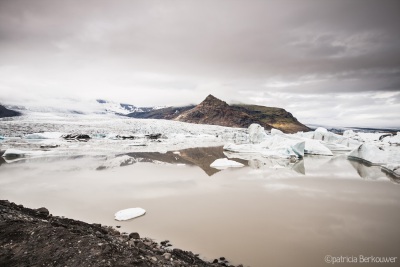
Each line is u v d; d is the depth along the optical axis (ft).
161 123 400.26
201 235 29.27
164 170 72.74
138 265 18.15
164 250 24.16
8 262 18.01
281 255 24.94
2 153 108.17
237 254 24.95
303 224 33.17
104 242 20.29
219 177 63.62
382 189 52.39
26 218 25.18
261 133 176.76
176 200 43.21
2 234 20.90
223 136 285.84
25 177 60.85
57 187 51.11
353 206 41.09
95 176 62.80
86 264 17.49
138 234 27.48
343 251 25.96
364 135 224.12
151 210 37.83
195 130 389.39
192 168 77.15
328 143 145.59
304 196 46.65
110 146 150.20
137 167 77.56
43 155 104.37
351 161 98.32
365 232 30.86
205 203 41.75
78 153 112.57
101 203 40.93
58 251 18.89
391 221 34.47
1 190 48.47
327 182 58.85
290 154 106.83
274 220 34.45
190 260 22.48
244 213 37.01
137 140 215.51
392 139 181.16
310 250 26.09
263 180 60.54
